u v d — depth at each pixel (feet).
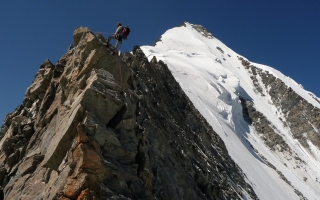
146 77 95.71
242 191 119.44
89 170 33.19
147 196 38.55
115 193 34.60
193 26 579.89
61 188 33.40
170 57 293.02
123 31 50.88
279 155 305.12
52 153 39.55
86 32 53.98
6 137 69.36
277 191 172.55
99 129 37.32
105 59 48.78
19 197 44.09
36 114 68.13
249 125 342.03
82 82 46.73
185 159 69.77
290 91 412.57
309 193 225.56
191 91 220.02
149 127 54.65
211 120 197.06
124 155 39.86
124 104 43.91
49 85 71.26
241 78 461.78
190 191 57.88
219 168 111.65
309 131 354.13
